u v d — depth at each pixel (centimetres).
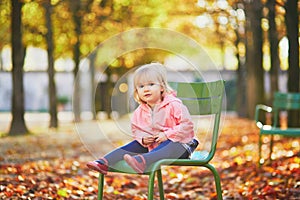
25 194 689
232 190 734
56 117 2170
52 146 1453
